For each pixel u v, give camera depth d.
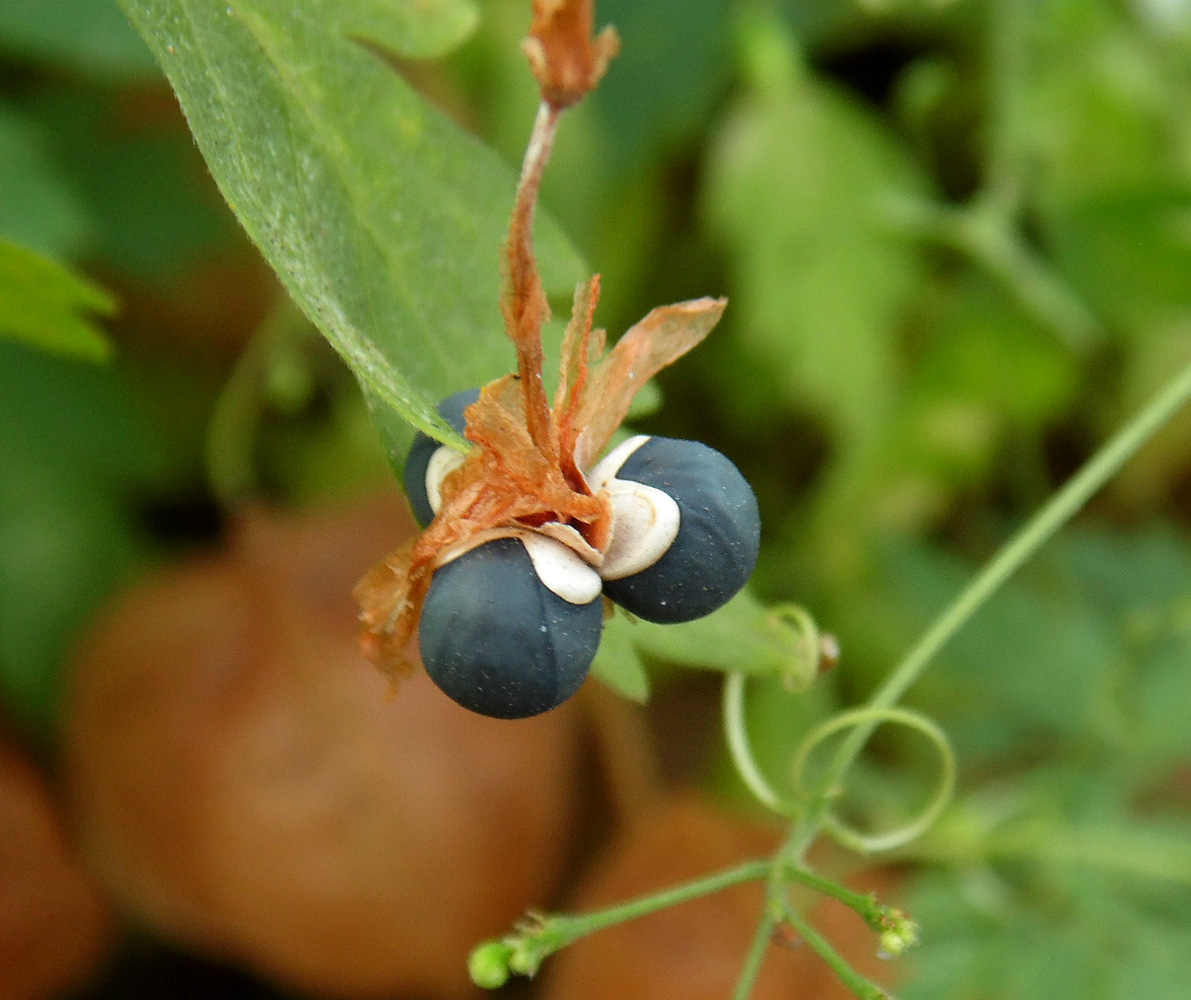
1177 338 0.20
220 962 0.19
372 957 0.16
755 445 0.20
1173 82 0.20
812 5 0.19
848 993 0.16
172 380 0.18
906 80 0.19
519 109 0.17
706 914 0.16
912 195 0.19
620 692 0.11
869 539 0.19
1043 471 0.21
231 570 0.17
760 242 0.18
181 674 0.16
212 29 0.11
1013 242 0.19
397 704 0.16
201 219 0.17
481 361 0.11
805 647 0.12
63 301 0.12
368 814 0.16
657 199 0.19
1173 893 0.16
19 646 0.17
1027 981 0.16
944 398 0.20
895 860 0.18
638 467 0.10
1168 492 0.21
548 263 0.12
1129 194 0.18
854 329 0.19
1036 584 0.19
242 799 0.16
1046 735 0.18
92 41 0.14
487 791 0.16
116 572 0.18
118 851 0.17
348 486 0.19
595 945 0.16
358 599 0.10
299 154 0.11
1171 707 0.17
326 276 0.11
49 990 0.17
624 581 0.10
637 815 0.18
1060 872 0.17
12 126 0.15
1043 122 0.19
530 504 0.10
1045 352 0.19
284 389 0.18
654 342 0.10
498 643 0.10
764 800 0.12
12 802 0.17
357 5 0.11
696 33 0.17
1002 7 0.18
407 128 0.11
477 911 0.16
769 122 0.19
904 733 0.19
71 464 0.18
